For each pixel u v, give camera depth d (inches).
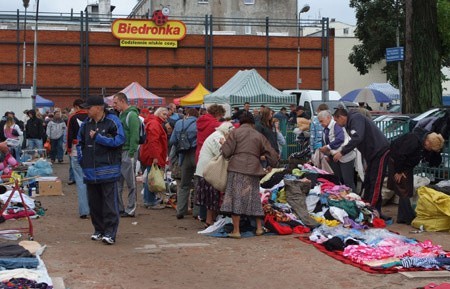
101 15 2037.4
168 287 273.7
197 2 2361.0
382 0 1878.7
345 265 312.7
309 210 418.0
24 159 713.6
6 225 430.9
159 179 505.0
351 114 431.2
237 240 378.9
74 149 466.9
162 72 1819.6
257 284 279.7
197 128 445.7
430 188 408.2
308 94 1207.6
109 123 362.9
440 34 848.3
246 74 1014.4
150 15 2383.1
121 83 1797.5
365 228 400.2
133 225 440.1
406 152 411.8
